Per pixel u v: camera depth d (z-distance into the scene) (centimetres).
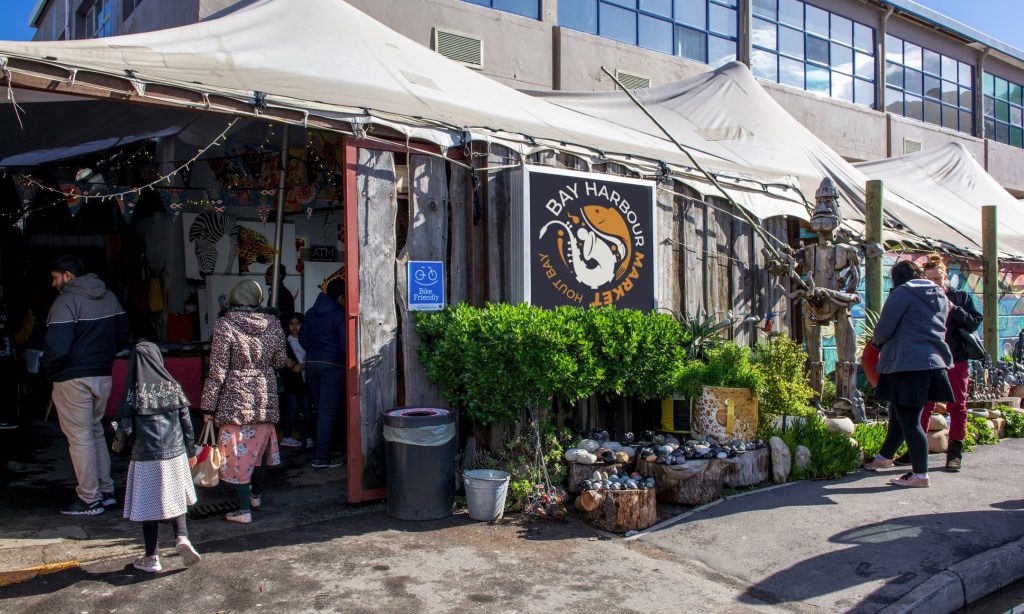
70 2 1792
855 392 774
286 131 751
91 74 491
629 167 748
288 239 1106
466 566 470
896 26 2175
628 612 411
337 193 857
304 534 524
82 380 550
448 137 627
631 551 502
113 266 1239
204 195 981
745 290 858
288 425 802
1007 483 656
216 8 1066
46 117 752
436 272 622
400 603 416
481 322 571
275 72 643
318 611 405
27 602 413
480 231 653
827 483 656
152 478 443
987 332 1124
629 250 715
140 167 852
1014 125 2636
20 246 1170
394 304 604
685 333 668
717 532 534
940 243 1109
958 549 498
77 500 595
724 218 838
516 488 573
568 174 674
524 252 640
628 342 615
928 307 628
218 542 506
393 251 603
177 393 457
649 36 1616
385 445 580
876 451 727
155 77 525
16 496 604
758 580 454
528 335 568
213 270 1061
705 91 1136
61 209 1138
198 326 1062
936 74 2314
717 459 607
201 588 432
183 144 852
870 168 1423
